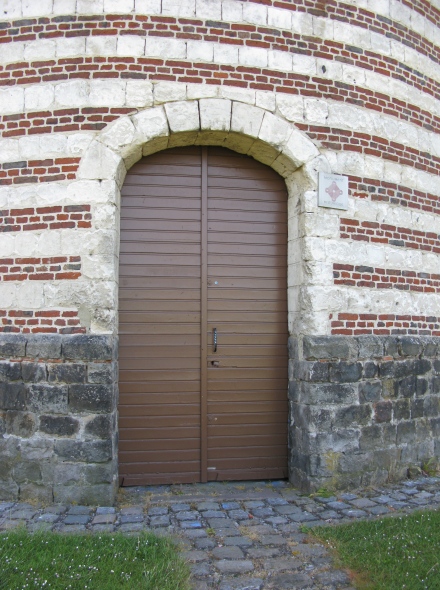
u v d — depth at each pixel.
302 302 5.00
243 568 3.34
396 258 5.47
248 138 4.96
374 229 5.32
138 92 4.73
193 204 5.20
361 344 5.07
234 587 3.12
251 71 4.96
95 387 4.47
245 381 5.23
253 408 5.23
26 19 4.80
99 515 4.19
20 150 4.71
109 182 4.63
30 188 4.68
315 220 5.01
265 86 4.99
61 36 4.76
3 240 4.70
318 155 5.07
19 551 3.32
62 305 4.57
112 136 4.66
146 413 5.04
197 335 5.15
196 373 5.14
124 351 5.02
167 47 4.80
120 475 4.97
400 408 5.34
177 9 4.84
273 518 4.21
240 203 5.30
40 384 4.52
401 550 3.50
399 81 5.68
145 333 5.07
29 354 4.55
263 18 5.03
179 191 5.18
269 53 5.02
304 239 5.00
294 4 5.15
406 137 5.69
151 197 5.12
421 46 5.97
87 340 4.49
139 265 5.08
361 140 5.31
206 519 4.19
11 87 4.77
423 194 5.81
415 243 5.68
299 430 5.00
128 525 4.01
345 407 4.94
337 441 4.89
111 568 3.16
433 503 4.57
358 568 3.32
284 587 3.14
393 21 5.69
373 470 5.08
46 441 4.47
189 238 5.18
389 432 5.23
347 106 5.26
